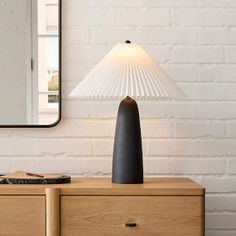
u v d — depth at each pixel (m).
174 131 3.49
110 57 3.09
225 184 3.50
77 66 3.48
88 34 3.48
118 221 2.98
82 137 3.48
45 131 3.48
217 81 3.49
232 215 3.50
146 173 3.49
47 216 2.97
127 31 3.48
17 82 3.45
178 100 3.49
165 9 3.48
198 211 2.98
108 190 2.98
